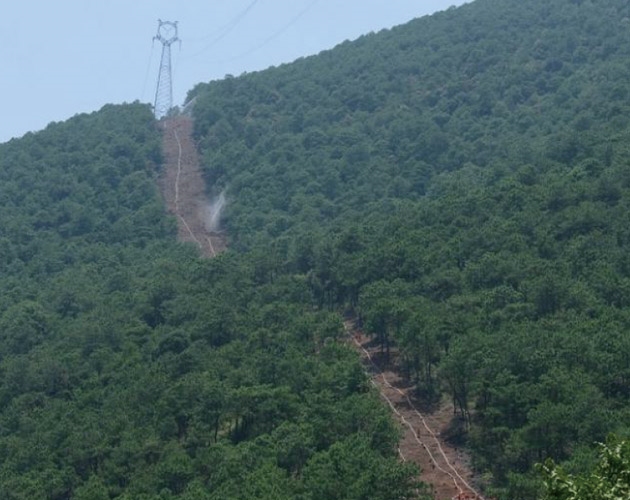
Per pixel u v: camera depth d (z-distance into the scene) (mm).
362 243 145500
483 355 104938
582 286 116062
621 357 100000
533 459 96000
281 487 91938
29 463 110812
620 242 127750
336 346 119750
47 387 129125
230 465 98625
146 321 143875
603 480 48844
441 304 122625
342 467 92500
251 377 114875
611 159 151875
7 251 189500
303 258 153250
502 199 146875
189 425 111500
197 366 122312
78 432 112188
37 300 160250
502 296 118312
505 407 99750
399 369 124812
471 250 133875
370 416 103000
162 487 101125
